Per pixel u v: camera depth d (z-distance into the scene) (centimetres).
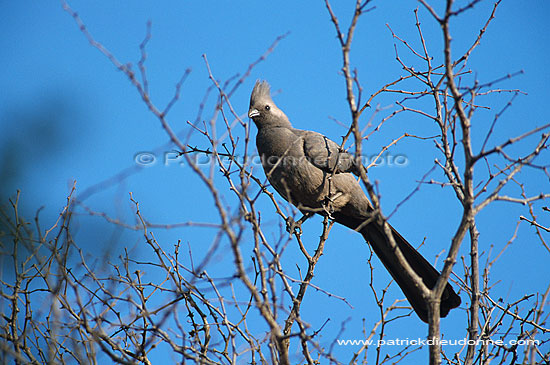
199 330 1067
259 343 1019
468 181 868
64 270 959
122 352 991
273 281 885
